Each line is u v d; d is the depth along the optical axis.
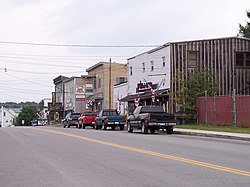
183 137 24.19
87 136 25.36
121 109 54.88
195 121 35.47
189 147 17.30
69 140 22.03
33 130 35.81
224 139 22.42
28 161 13.39
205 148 16.83
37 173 10.93
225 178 9.58
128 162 12.61
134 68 49.50
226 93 40.94
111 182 9.34
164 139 22.31
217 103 32.06
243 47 41.56
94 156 14.34
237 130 26.88
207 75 35.94
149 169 11.14
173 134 27.86
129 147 17.45
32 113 118.00
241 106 29.77
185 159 13.12
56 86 93.12
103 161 12.95
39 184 9.38
